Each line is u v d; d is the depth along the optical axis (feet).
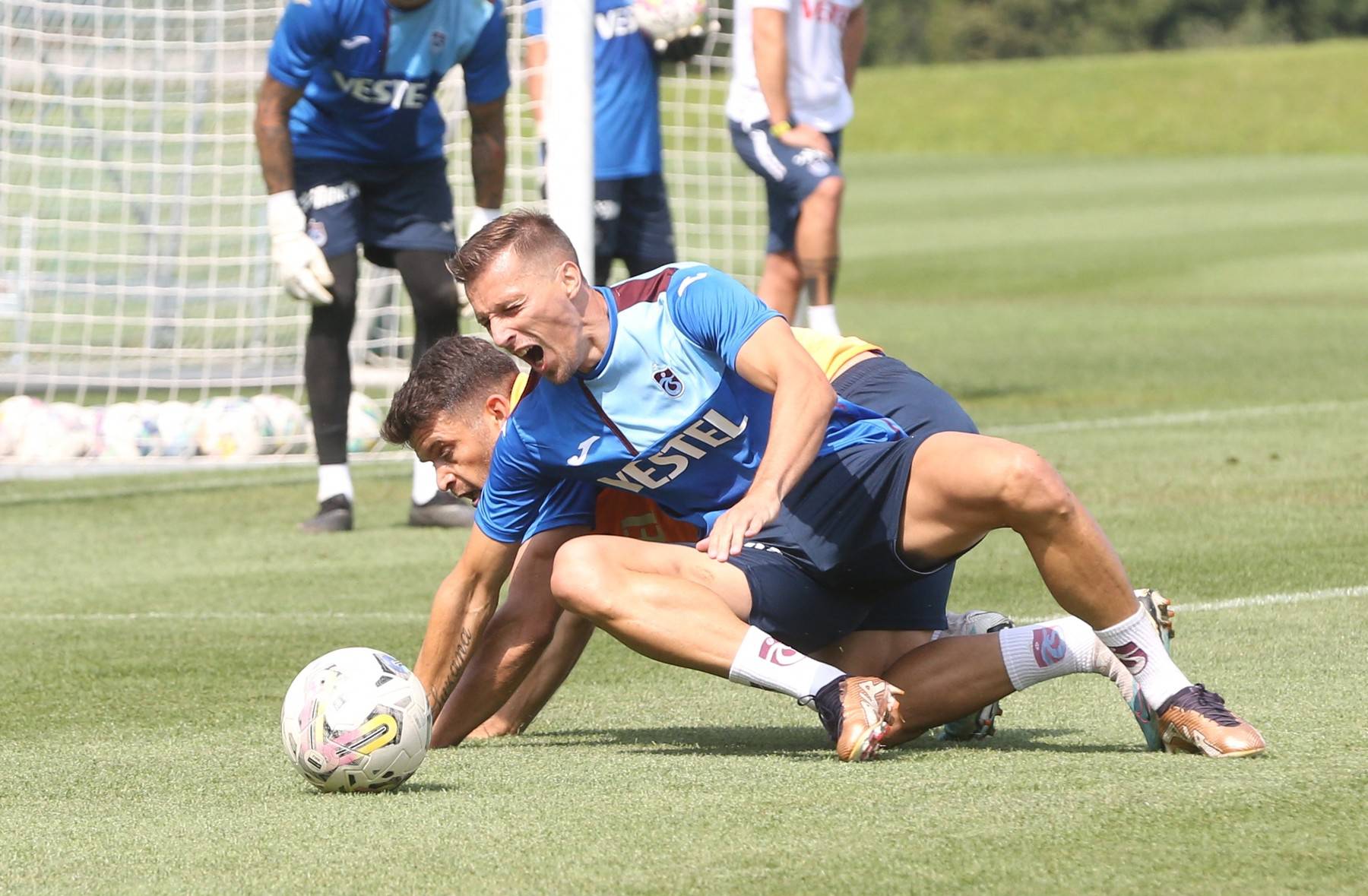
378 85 76.48
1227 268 209.26
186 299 125.59
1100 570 37.11
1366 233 238.27
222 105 111.96
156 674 52.90
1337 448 92.27
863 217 293.64
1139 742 40.01
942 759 37.68
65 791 37.32
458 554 75.61
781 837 30.58
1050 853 29.19
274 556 76.43
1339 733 38.63
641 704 47.67
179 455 102.37
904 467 38.68
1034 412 112.57
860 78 545.44
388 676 36.11
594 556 38.32
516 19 99.45
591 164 79.00
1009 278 211.00
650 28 95.50
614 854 29.84
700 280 38.42
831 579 39.83
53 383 110.83
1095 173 365.20
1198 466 88.69
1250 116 469.16
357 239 80.12
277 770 39.01
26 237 116.57
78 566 75.15
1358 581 60.29
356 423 104.42
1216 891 27.14
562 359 37.83
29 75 108.37
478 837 31.32
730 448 39.68
